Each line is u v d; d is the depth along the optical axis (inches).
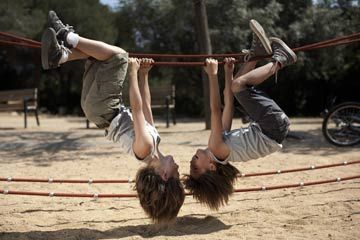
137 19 822.5
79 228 181.6
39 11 940.6
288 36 722.2
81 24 975.0
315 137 409.4
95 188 240.2
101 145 372.5
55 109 1093.8
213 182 168.4
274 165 285.9
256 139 167.5
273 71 167.2
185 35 783.7
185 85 818.2
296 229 175.5
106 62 162.4
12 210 204.1
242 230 175.8
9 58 1048.8
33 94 550.0
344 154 322.3
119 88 164.4
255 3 734.5
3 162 307.4
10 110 543.2
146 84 174.4
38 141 400.5
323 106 802.2
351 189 232.1
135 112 161.3
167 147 351.9
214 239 166.1
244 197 222.2
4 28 878.4
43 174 268.5
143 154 161.5
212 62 169.9
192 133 434.6
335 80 795.4
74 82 1106.7
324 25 722.2
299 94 802.8
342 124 362.0
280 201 214.2
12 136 437.4
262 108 165.2
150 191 158.6
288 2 753.0
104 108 164.4
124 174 267.7
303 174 263.7
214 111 166.7
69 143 385.4
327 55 733.9
